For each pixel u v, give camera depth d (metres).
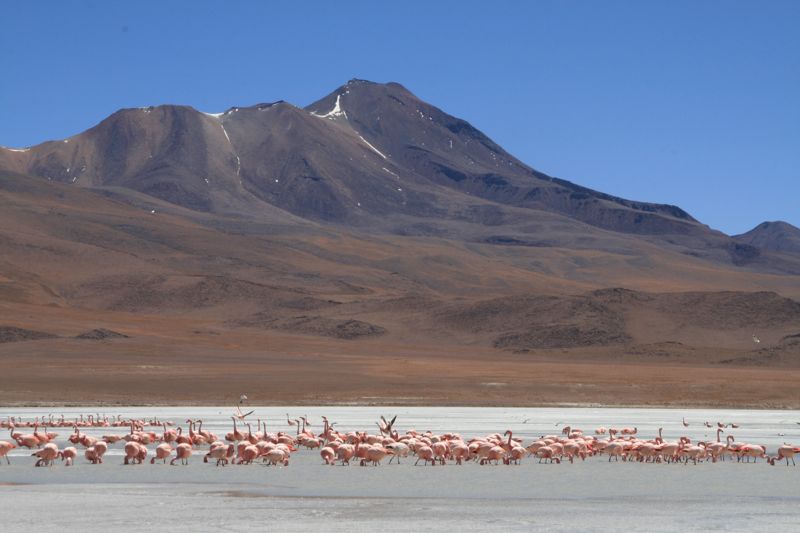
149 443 109.06
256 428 130.75
